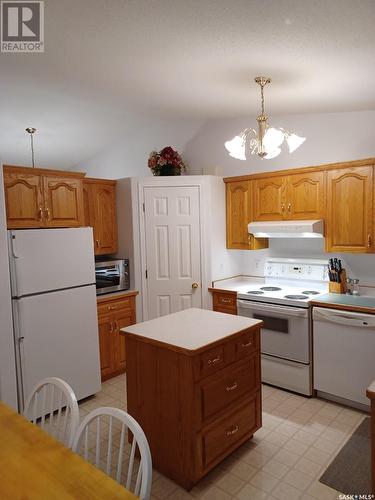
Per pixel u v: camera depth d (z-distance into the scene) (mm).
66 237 2971
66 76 2547
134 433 1227
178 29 1775
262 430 2617
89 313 3150
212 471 2209
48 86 2779
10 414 1547
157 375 2160
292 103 3072
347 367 2871
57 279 2920
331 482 2092
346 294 3223
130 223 3869
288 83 2502
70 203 3127
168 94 2941
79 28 1790
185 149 4418
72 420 1444
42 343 2836
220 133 4105
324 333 2963
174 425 2098
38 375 2818
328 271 3430
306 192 3322
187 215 3838
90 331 3160
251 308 3371
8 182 2738
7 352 2641
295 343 3098
